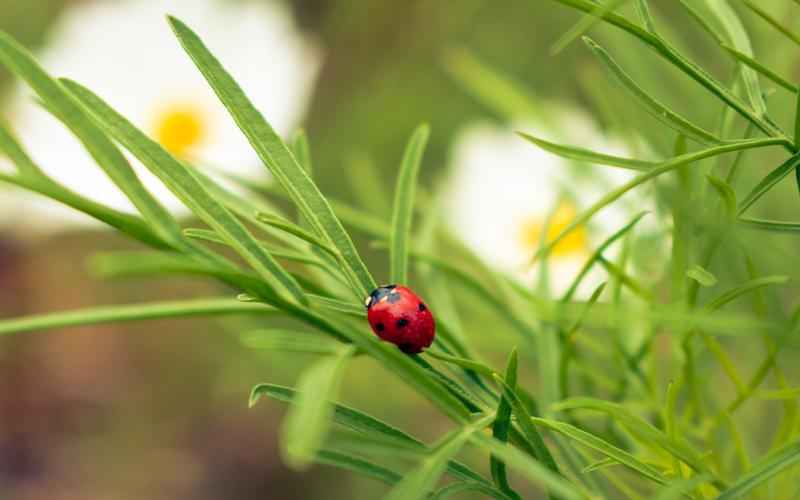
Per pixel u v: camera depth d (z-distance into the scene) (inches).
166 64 18.0
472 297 7.7
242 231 5.6
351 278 5.8
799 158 5.8
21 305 24.0
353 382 16.2
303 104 18.9
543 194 12.2
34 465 22.8
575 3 5.6
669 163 5.7
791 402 6.4
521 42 17.5
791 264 7.2
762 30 7.8
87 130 5.3
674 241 6.3
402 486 5.2
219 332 21.9
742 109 5.8
